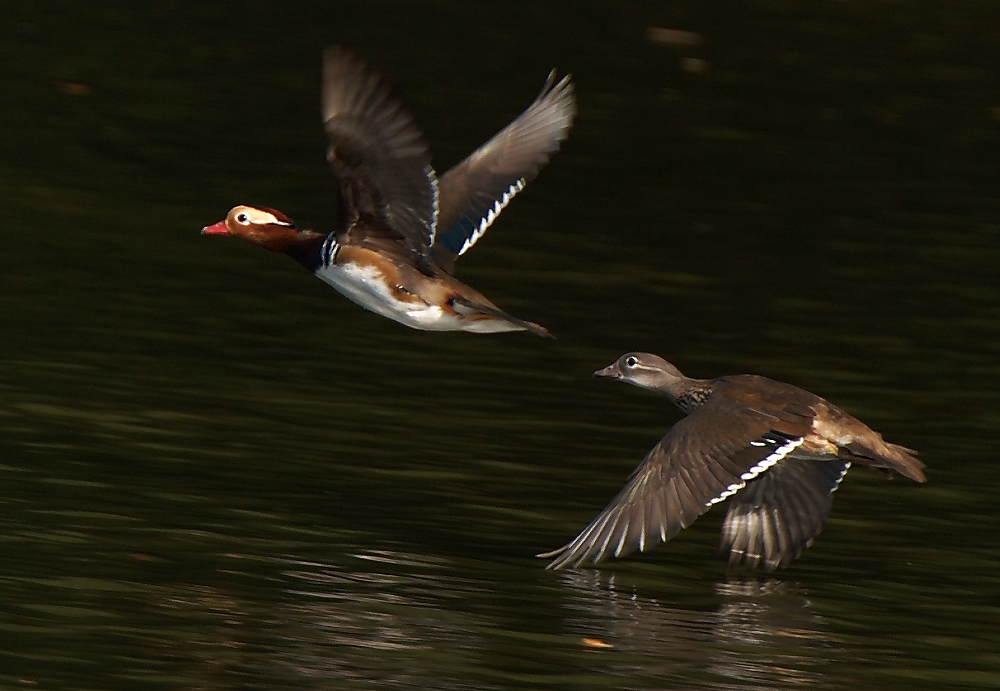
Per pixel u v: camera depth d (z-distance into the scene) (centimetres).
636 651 1181
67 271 1983
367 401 1673
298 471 1484
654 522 1167
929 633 1255
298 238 1248
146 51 3116
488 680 1114
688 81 3206
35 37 3120
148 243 2116
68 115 2661
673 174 2639
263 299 1967
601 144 2769
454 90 2986
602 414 1700
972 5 4016
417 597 1243
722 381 1416
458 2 3706
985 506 1527
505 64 3212
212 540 1318
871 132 2959
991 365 1912
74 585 1213
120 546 1291
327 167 2530
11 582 1209
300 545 1323
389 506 1425
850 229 2422
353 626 1184
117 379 1667
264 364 1755
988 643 1244
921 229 2442
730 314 2030
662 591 1305
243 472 1469
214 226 1261
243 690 1073
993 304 2134
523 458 1562
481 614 1223
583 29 3550
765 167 2712
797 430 1250
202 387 1669
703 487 1188
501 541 1372
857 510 1509
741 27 3666
